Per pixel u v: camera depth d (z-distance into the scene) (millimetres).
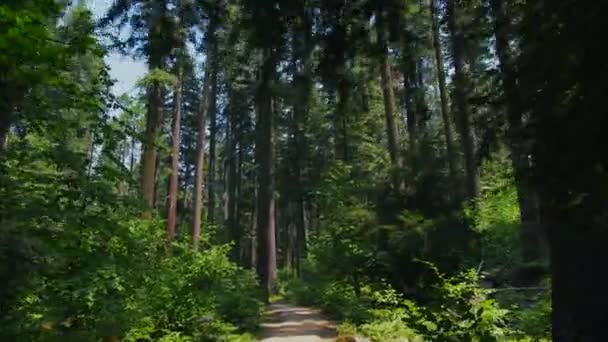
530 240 11531
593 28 3176
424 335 4906
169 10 10344
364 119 27625
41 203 5633
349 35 6312
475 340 4914
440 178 15336
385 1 6254
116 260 6629
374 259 15328
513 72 3949
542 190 3670
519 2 4555
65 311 6012
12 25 3865
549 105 3502
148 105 16891
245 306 13766
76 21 6441
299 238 39031
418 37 7547
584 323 3949
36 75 4309
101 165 6598
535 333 7363
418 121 11984
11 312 5156
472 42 8000
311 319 15602
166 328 9609
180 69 15641
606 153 3236
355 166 27984
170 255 13844
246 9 6316
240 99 25234
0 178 5500
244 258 42750
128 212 7129
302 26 6332
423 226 13820
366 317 13461
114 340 6941
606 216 3453
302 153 34500
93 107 6066
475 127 5148
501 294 10367
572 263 4020
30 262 5035
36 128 5773
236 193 40438
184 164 44250
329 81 6828
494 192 10227
